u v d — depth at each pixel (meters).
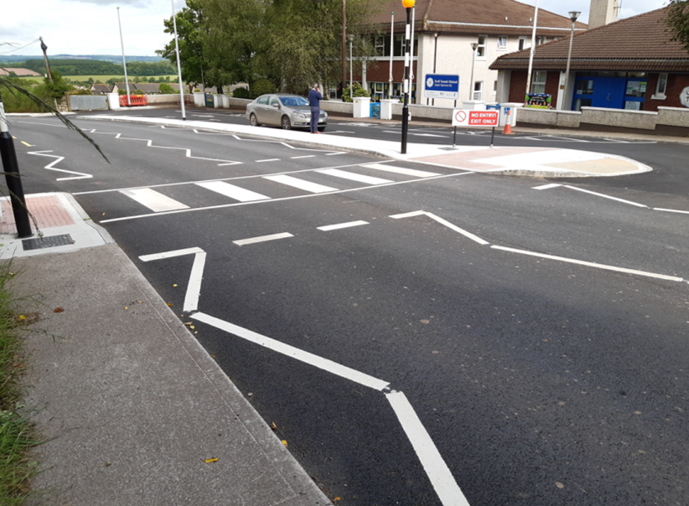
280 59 39.81
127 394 3.85
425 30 38.47
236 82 50.84
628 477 3.18
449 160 15.75
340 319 5.35
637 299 5.77
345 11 38.06
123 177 13.55
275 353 4.70
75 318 5.10
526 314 5.42
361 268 6.79
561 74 32.16
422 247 7.63
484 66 42.94
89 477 3.00
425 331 5.08
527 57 33.06
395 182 12.55
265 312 5.53
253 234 8.33
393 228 8.62
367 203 10.37
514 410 3.85
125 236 8.32
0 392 3.75
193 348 4.54
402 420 3.75
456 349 4.73
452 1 43.28
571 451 3.41
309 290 6.10
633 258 7.13
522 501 3.01
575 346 4.75
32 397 3.80
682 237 8.09
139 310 5.30
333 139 20.89
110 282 6.04
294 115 24.91
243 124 29.89
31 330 4.79
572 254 7.30
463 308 5.58
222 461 3.16
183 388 3.94
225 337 5.00
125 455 3.20
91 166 15.38
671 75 27.08
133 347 4.55
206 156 17.09
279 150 18.59
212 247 7.71
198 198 10.96
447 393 4.07
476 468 3.27
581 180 12.94
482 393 4.06
